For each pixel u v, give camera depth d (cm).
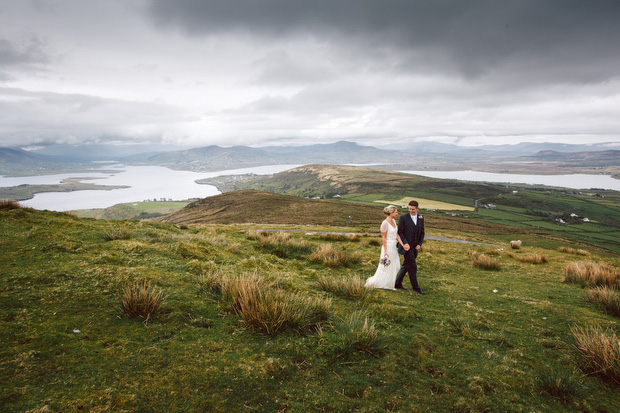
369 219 8925
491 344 448
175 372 308
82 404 249
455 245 2094
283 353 370
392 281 751
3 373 271
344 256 1045
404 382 338
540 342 458
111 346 339
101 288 480
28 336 332
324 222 8500
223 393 288
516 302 665
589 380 365
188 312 450
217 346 367
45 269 524
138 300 420
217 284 567
